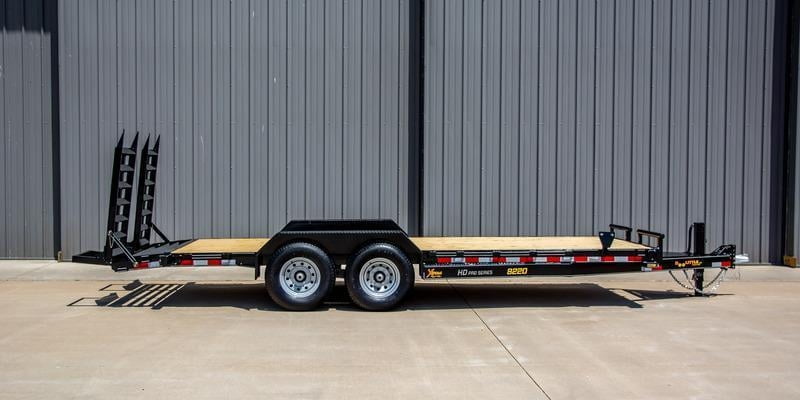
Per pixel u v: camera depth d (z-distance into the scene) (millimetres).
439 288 10523
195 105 11961
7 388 5719
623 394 5645
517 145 12031
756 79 12109
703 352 6922
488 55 11953
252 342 7230
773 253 12141
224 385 5824
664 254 9922
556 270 9117
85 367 6305
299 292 8773
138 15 11875
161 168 12031
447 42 11914
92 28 11875
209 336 7469
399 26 12008
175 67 11930
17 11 12031
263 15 11914
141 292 9977
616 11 12016
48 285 10461
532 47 11984
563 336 7551
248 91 11961
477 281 11156
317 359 6617
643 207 12109
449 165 12000
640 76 12031
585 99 12031
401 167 12078
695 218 12141
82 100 11953
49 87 12141
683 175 12125
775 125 12148
